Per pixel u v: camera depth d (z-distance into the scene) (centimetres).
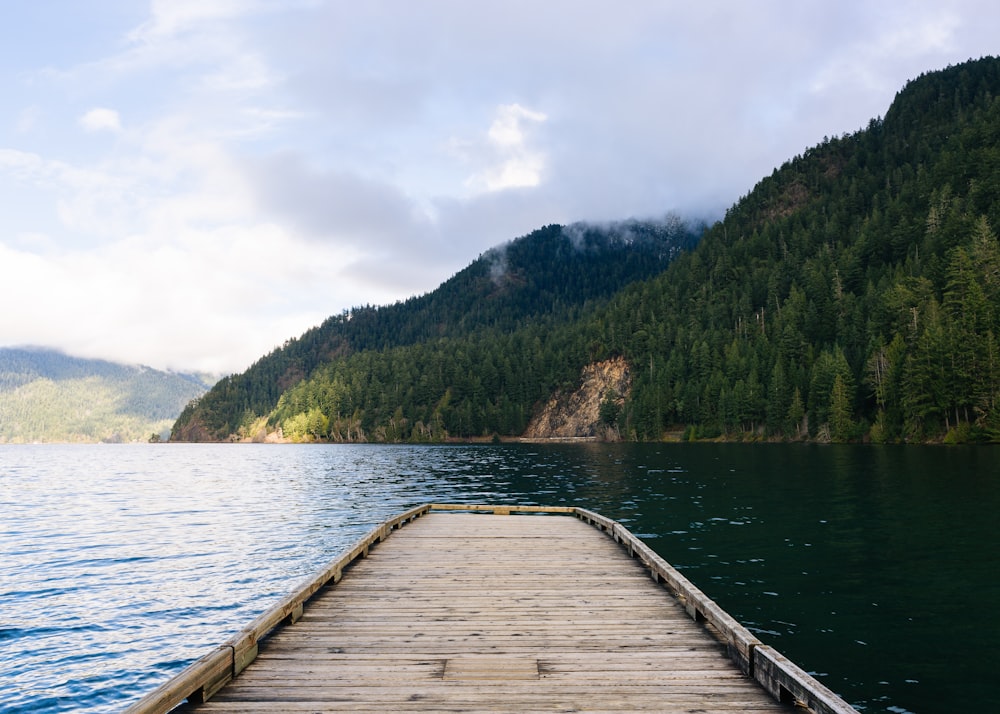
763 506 2803
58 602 1627
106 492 4672
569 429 15525
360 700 596
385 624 856
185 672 562
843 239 17038
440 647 760
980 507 2581
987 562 1655
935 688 920
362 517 3000
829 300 13062
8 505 3841
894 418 8719
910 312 9594
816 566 1650
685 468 5350
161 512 3403
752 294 16275
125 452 16550
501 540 1566
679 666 696
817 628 1175
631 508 2834
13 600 1645
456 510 2639
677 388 12681
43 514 3391
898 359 8762
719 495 3281
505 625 853
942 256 11425
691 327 15188
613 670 682
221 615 1512
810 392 10200
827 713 484
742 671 679
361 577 1150
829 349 11462
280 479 5591
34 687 1127
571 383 16388
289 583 1784
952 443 7706
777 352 11794
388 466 7000
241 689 623
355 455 10375
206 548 2303
